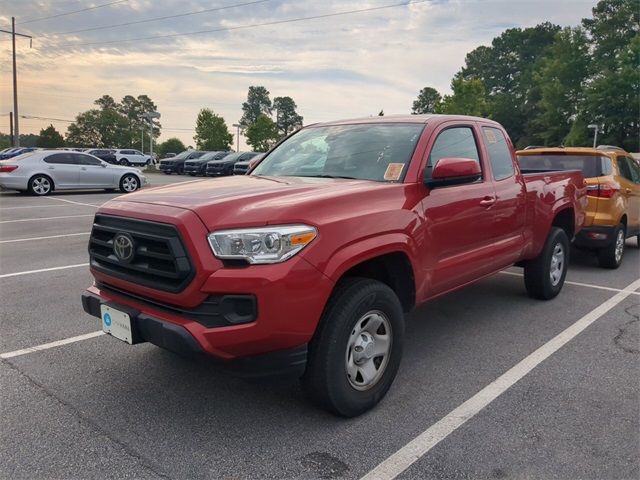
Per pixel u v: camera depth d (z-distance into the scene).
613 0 67.94
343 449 3.08
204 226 2.98
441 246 4.07
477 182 4.65
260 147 70.81
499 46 100.38
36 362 4.24
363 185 3.72
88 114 126.62
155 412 3.48
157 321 3.06
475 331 5.11
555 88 70.00
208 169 30.94
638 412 3.54
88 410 3.49
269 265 2.94
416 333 5.06
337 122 5.04
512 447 3.11
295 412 3.50
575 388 3.89
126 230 3.30
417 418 3.44
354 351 3.39
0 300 5.87
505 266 5.16
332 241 3.15
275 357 3.03
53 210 13.98
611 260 7.93
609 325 5.32
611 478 2.84
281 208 3.08
